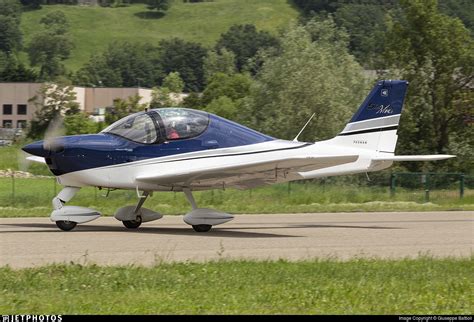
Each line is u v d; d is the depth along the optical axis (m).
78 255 37.19
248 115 125.25
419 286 30.33
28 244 40.81
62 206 48.22
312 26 132.75
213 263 34.22
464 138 132.00
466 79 131.00
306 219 61.91
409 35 131.75
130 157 48.25
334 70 125.94
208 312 25.39
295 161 46.91
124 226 51.62
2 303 26.28
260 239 45.97
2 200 72.69
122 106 171.25
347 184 97.81
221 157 49.44
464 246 44.44
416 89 131.50
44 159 50.81
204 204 74.06
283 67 121.44
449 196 90.31
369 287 29.94
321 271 32.88
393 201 85.94
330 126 118.75
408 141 132.25
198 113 50.03
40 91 198.25
